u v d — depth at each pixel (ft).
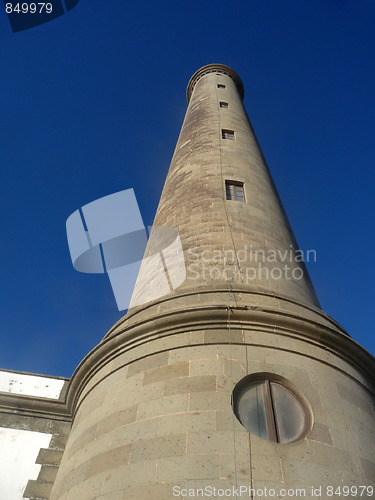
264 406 26.68
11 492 36.32
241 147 59.72
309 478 22.70
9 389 45.42
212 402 25.96
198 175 52.13
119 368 31.48
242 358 28.53
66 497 25.43
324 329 31.42
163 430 25.16
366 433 27.20
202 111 72.95
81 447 28.07
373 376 33.14
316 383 28.17
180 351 29.66
